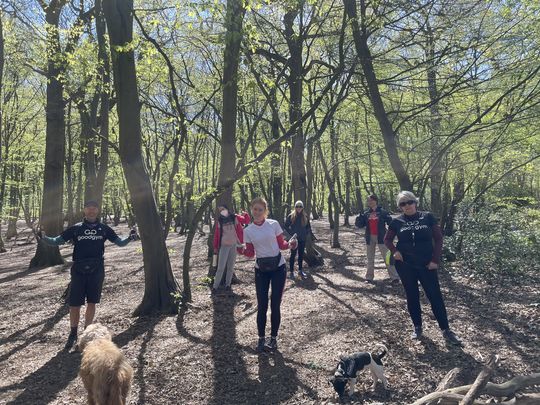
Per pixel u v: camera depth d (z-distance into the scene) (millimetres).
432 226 5109
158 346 5180
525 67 8094
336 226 15156
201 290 7938
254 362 4660
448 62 8258
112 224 42969
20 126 22969
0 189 23281
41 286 9656
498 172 11875
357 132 14641
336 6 9133
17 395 4090
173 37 8984
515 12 7910
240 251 4957
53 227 12992
